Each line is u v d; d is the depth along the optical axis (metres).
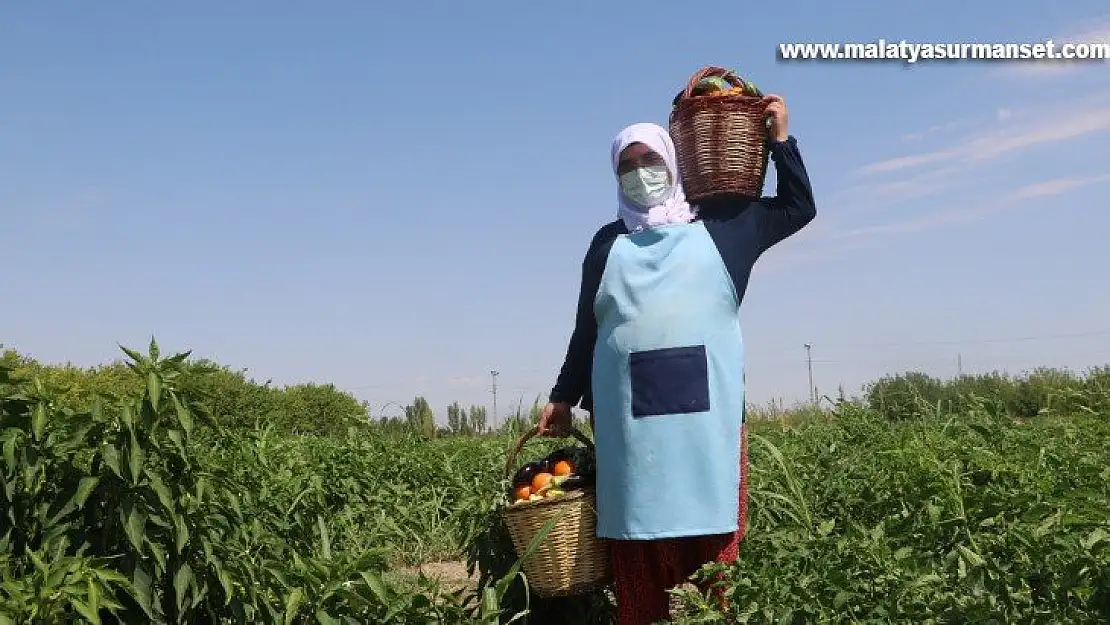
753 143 4.14
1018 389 17.45
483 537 4.56
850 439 7.88
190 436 3.49
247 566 3.66
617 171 4.24
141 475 3.41
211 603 3.72
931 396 16.89
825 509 5.64
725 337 4.04
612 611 4.68
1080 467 4.82
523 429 6.23
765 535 4.03
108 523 3.37
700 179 4.16
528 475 4.43
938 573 3.68
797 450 7.29
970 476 4.84
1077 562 3.26
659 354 3.98
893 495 5.48
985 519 4.36
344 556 3.90
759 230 4.23
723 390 4.00
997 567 3.47
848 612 3.44
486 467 8.86
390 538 7.98
